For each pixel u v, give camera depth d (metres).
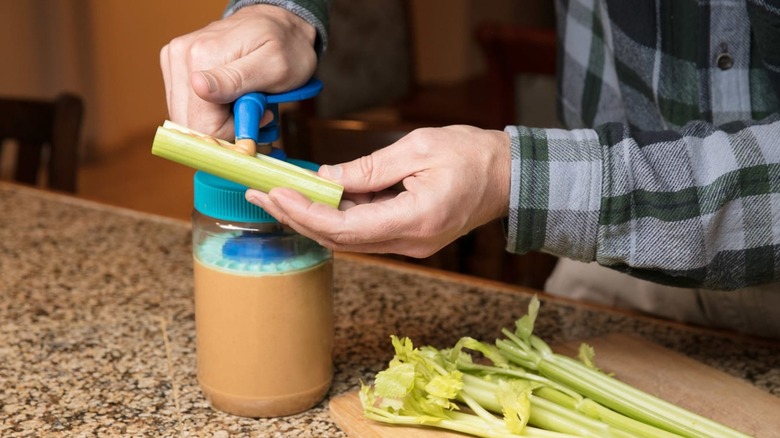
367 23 3.11
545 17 4.82
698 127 0.81
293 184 0.73
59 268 1.23
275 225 0.78
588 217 0.77
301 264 0.80
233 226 0.78
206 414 0.86
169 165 3.83
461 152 0.73
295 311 0.81
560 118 1.21
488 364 0.95
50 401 0.88
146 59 3.92
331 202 0.73
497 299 1.13
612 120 1.12
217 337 0.82
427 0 4.54
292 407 0.84
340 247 0.74
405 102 3.09
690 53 0.98
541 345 0.86
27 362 0.96
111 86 3.89
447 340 1.02
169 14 3.86
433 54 4.63
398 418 0.80
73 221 1.42
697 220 0.78
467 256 1.71
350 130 1.36
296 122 1.40
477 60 4.75
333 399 0.85
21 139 1.69
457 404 0.85
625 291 1.21
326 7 0.92
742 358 0.99
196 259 0.83
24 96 3.75
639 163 0.77
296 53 0.84
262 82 0.79
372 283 1.18
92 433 0.82
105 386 0.91
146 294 1.15
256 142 0.77
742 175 0.78
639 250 0.79
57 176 1.67
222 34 0.81
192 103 0.80
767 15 0.85
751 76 0.97
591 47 1.12
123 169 3.80
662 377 0.92
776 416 0.85
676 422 0.78
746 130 0.79
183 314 1.09
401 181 0.75
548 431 0.78
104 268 1.23
